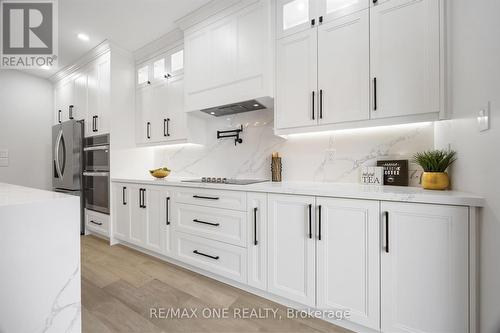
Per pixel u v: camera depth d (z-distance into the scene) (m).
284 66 1.82
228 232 1.83
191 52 2.37
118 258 2.45
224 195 1.85
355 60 1.53
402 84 1.39
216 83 2.17
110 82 2.88
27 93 3.70
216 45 2.17
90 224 3.17
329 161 1.96
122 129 2.99
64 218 0.90
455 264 1.05
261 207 1.64
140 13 2.27
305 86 1.73
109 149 2.88
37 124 3.79
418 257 1.13
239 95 2.02
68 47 2.91
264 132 2.33
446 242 1.06
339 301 1.34
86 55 3.10
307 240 1.45
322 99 1.66
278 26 1.86
